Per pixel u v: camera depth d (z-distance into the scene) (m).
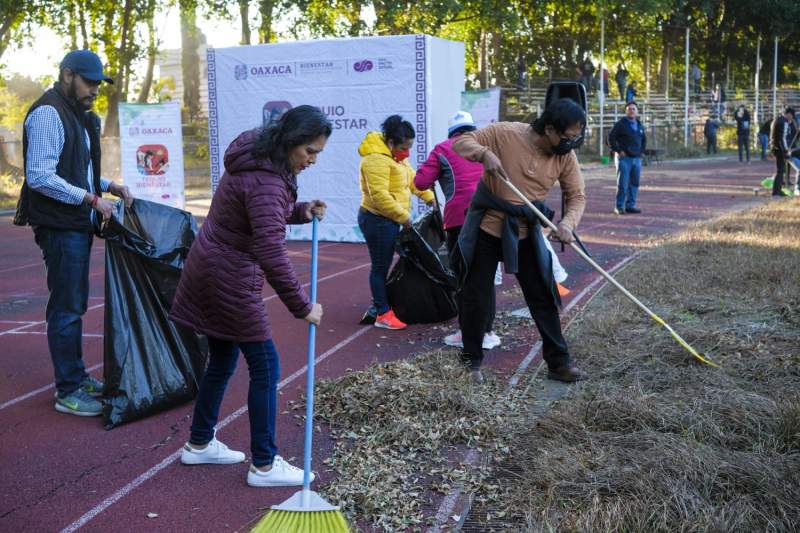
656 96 43.78
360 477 3.94
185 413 5.02
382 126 6.80
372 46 11.58
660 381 5.09
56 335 5.04
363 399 4.90
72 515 3.74
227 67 12.40
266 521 3.30
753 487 3.57
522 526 3.45
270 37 30.75
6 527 3.63
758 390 4.82
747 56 51.09
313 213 4.19
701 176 25.11
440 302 7.07
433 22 28.30
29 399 5.37
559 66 43.41
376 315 7.17
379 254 6.94
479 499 3.75
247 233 3.82
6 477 4.16
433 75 11.51
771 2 44.59
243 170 3.73
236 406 5.16
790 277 7.74
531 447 4.27
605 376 5.37
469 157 5.13
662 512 3.36
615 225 13.59
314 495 3.43
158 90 38.00
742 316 6.53
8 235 15.34
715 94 44.75
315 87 11.98
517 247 5.21
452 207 6.14
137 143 15.60
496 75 39.22
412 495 3.77
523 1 37.12
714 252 9.56
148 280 4.96
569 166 5.36
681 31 47.03
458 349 6.18
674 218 14.38
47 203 4.84
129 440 4.62
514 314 7.24
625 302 7.22
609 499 3.55
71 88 4.87
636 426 4.36
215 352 4.13
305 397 5.22
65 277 4.97
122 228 4.86
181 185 15.67
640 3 35.97
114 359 4.85
